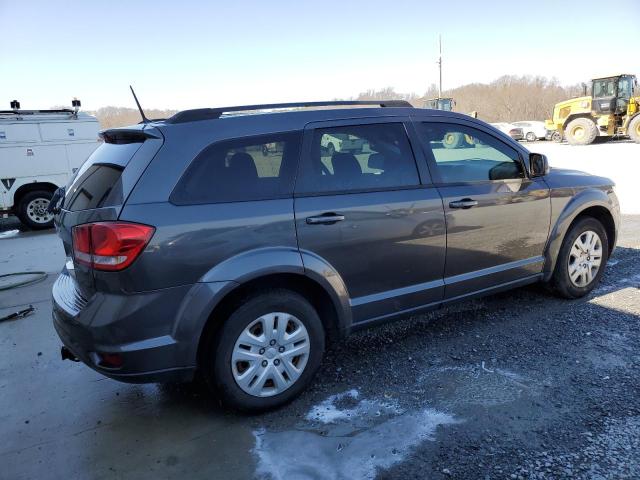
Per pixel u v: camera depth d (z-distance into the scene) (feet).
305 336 10.37
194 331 9.18
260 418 10.12
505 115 204.74
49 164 35.06
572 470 8.12
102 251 8.64
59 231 10.82
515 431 9.19
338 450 9.00
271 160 10.07
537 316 14.20
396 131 11.72
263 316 9.84
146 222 8.73
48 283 20.58
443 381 11.09
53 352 13.79
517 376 11.09
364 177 11.04
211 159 9.54
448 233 12.00
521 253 13.62
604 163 52.95
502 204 12.91
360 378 11.45
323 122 10.78
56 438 9.81
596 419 9.37
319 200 10.33
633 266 18.15
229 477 8.47
